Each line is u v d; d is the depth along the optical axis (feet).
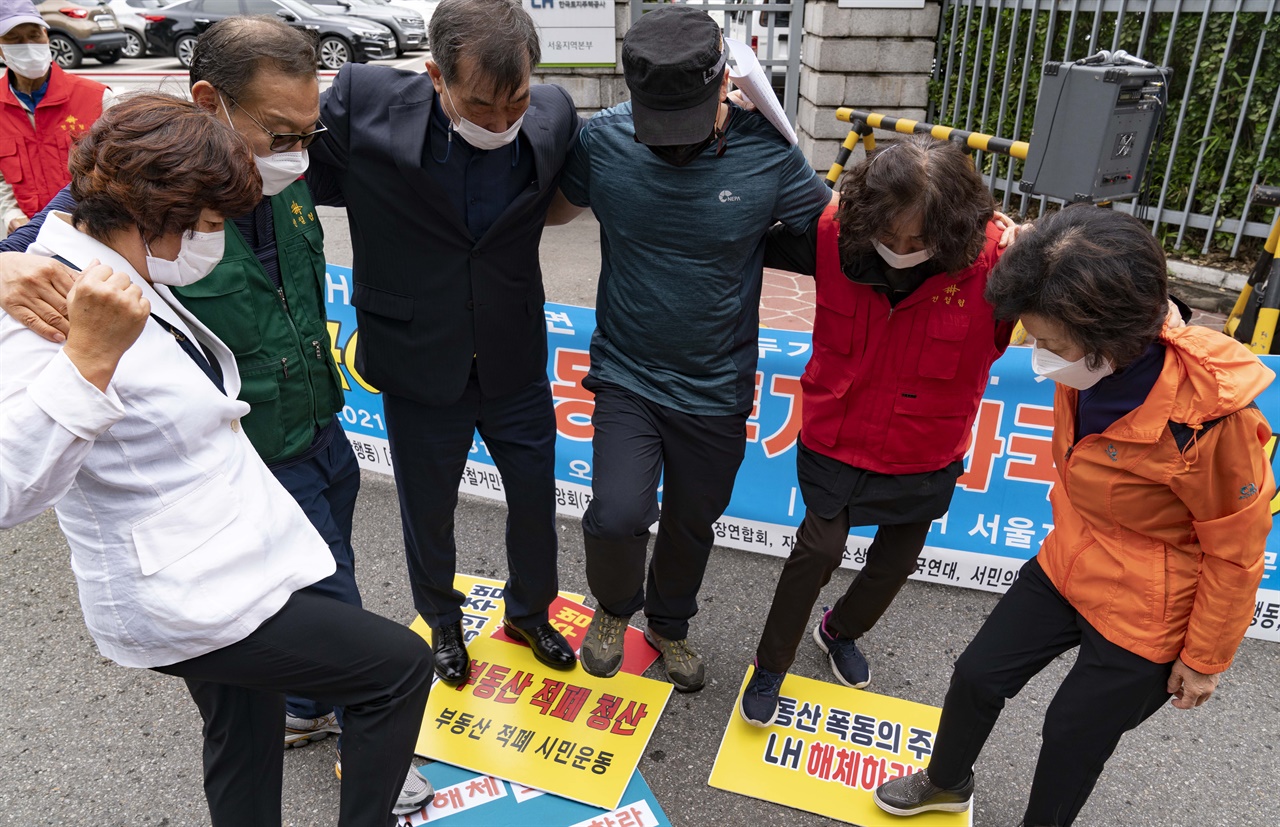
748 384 7.54
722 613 9.94
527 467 8.03
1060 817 6.36
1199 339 5.01
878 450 7.14
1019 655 6.29
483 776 7.74
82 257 4.36
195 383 4.74
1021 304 5.02
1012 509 10.05
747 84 6.41
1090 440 5.44
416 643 5.64
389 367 7.37
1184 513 5.34
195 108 4.48
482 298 7.18
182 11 40.83
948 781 6.98
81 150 4.29
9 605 10.06
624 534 7.35
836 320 6.97
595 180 7.04
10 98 11.85
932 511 7.51
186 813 7.47
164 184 4.18
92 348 3.98
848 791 7.64
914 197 5.80
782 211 7.04
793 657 8.07
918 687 8.86
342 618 5.31
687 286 7.01
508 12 6.01
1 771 7.87
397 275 7.10
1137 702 5.75
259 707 5.70
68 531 4.72
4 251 4.75
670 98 6.04
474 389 7.62
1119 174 12.87
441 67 6.05
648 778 7.79
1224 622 5.24
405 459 7.74
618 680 8.86
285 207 6.57
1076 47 19.95
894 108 22.90
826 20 21.83
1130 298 4.66
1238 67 17.07
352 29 41.70
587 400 11.25
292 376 6.59
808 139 23.90
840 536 7.38
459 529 11.54
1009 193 20.27
